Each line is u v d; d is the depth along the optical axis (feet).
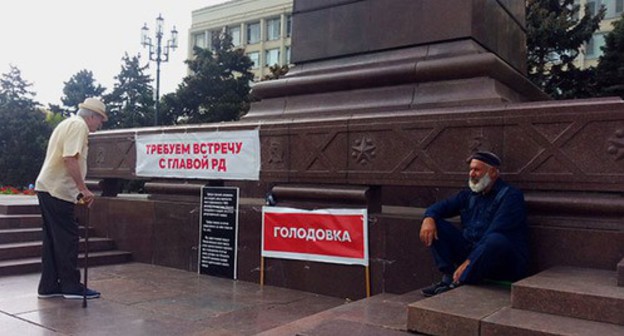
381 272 18.45
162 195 26.58
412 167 18.20
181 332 14.84
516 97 24.32
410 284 17.87
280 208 21.08
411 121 18.21
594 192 15.29
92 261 25.76
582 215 15.30
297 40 28.68
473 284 14.32
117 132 28.71
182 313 16.98
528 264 14.90
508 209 14.48
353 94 25.63
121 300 18.70
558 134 15.56
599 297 10.94
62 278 18.76
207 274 23.63
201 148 24.47
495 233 14.28
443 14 23.94
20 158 109.29
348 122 19.71
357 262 18.88
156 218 26.18
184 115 98.89
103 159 29.45
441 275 17.24
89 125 19.06
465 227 15.69
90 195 18.03
